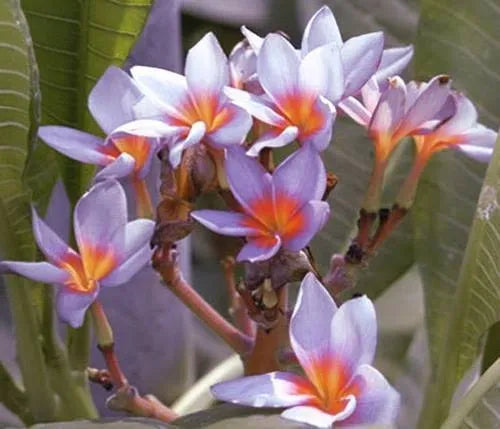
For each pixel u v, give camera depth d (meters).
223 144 0.85
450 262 1.03
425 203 1.04
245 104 0.85
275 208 0.85
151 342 1.14
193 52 0.86
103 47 0.97
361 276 1.07
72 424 0.82
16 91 0.92
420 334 1.21
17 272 0.85
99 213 0.86
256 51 0.89
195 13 1.63
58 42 0.97
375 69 0.87
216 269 1.50
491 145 0.92
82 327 1.00
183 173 0.87
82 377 1.01
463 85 1.04
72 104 0.99
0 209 0.94
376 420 0.81
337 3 1.20
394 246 1.07
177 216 0.88
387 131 0.89
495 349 0.99
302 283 0.83
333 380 0.82
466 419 0.86
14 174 0.94
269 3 1.64
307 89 0.85
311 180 0.84
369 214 0.89
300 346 0.82
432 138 0.92
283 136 0.85
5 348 1.15
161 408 0.91
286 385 0.82
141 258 0.86
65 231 1.11
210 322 0.91
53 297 0.98
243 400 0.81
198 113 0.87
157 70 0.87
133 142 0.89
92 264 0.86
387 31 1.20
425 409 0.97
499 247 0.92
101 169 0.90
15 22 0.90
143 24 0.96
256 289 0.87
